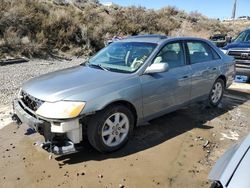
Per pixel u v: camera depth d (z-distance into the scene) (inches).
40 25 644.1
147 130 209.6
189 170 159.0
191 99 225.0
